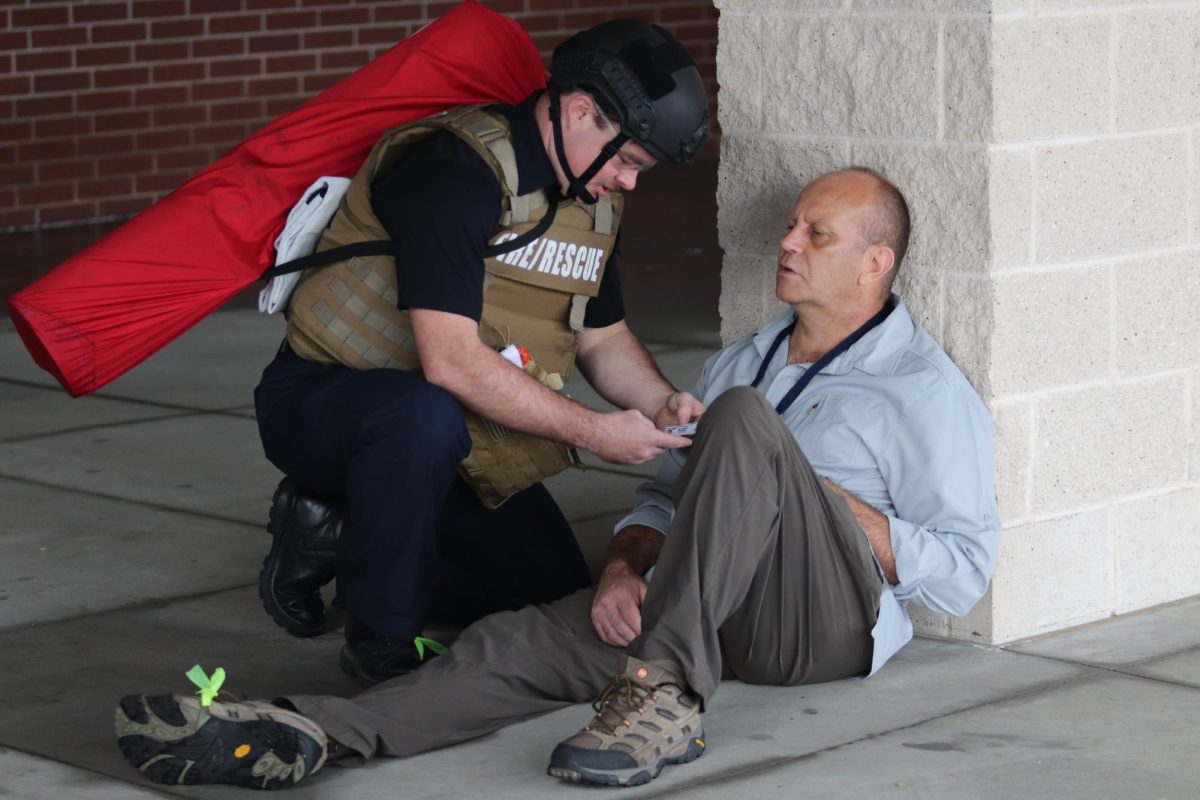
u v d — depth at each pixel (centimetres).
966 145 640
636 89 582
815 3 679
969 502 616
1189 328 707
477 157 602
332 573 686
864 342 637
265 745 518
